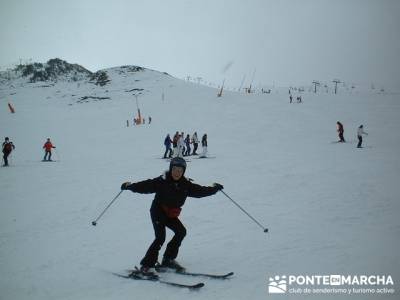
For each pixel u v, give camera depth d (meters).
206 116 47.09
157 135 36.66
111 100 80.12
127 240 7.21
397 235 6.32
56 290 4.83
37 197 12.99
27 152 28.95
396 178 12.16
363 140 27.20
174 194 4.99
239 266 5.22
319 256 5.40
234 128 37.44
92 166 20.98
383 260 5.02
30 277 5.49
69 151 29.05
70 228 8.64
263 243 6.32
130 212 9.90
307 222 7.66
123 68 117.50
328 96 61.72
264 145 26.86
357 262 5.02
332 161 17.45
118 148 29.70
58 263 6.09
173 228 5.10
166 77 106.19
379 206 8.75
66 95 94.50
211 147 27.69
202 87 85.69
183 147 23.72
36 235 8.23
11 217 10.21
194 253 6.00
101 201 11.58
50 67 154.25
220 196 11.10
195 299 4.10
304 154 21.00
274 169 16.06
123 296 4.33
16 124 52.22
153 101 68.94
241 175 15.05
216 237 6.94
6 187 15.41
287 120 40.31
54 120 56.28
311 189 11.28
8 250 7.16
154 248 4.98
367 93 69.31
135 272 5.02
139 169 18.80
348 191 10.60
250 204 9.78
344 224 7.35
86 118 57.06
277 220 7.96
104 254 6.39
